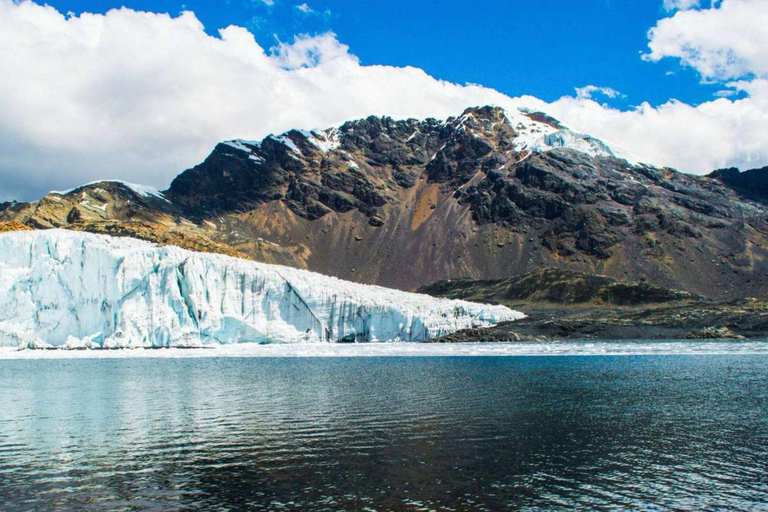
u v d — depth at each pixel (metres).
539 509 28.30
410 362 99.31
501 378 75.88
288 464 35.25
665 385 68.62
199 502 29.38
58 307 111.44
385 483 31.80
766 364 94.06
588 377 76.81
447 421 46.94
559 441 40.41
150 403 56.12
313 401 56.94
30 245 111.81
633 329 173.62
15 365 91.38
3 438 42.03
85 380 73.75
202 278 120.69
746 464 35.19
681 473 33.56
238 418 48.53
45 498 30.05
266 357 107.25
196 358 103.69
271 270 130.62
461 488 31.06
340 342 135.00
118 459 36.56
